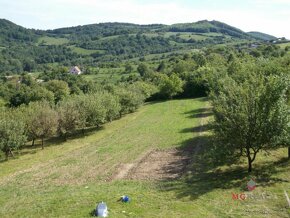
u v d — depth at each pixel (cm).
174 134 4431
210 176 2475
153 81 10794
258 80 2414
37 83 12125
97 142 4491
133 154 3594
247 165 2589
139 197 2097
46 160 3709
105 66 18112
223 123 2347
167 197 2070
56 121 4578
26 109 4981
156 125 5275
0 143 3803
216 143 2694
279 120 2188
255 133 2256
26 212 1998
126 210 1870
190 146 3675
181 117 5766
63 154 3944
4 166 3612
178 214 1798
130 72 15650
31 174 3144
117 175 2866
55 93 9675
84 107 5131
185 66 11956
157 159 3297
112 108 5797
